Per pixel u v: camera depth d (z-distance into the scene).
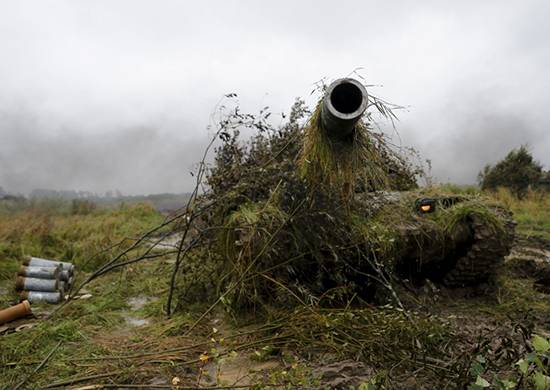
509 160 19.25
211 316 4.18
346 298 4.04
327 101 3.16
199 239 4.31
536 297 4.68
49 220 10.12
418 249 4.29
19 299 4.99
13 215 11.52
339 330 2.98
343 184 3.73
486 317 3.90
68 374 2.90
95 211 15.49
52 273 5.19
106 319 4.19
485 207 4.41
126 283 5.68
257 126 4.98
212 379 2.83
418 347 2.49
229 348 3.16
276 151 4.75
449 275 4.62
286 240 3.93
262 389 2.55
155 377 2.82
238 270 3.92
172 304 4.63
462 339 2.82
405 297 4.25
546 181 18.59
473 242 4.34
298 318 3.25
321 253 3.98
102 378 2.81
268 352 3.10
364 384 2.25
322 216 3.89
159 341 3.54
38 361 3.12
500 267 4.71
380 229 3.96
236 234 4.14
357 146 3.67
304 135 3.94
